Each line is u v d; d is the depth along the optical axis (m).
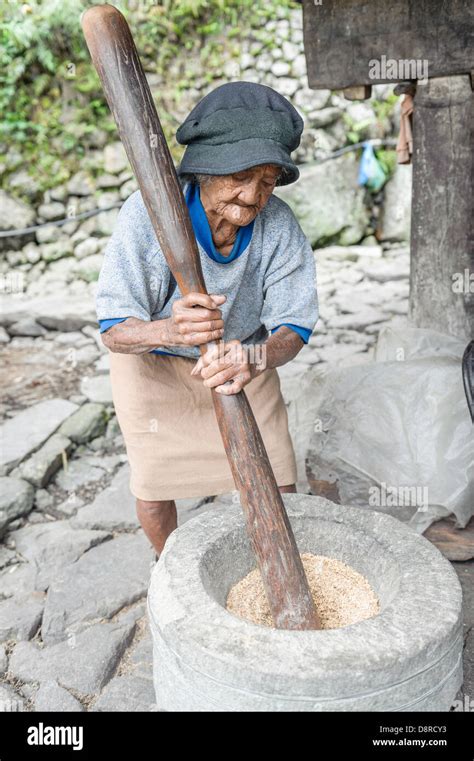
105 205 7.16
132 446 2.25
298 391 3.23
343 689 1.42
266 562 1.70
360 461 2.73
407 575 1.70
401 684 1.46
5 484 3.23
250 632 1.51
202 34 7.30
